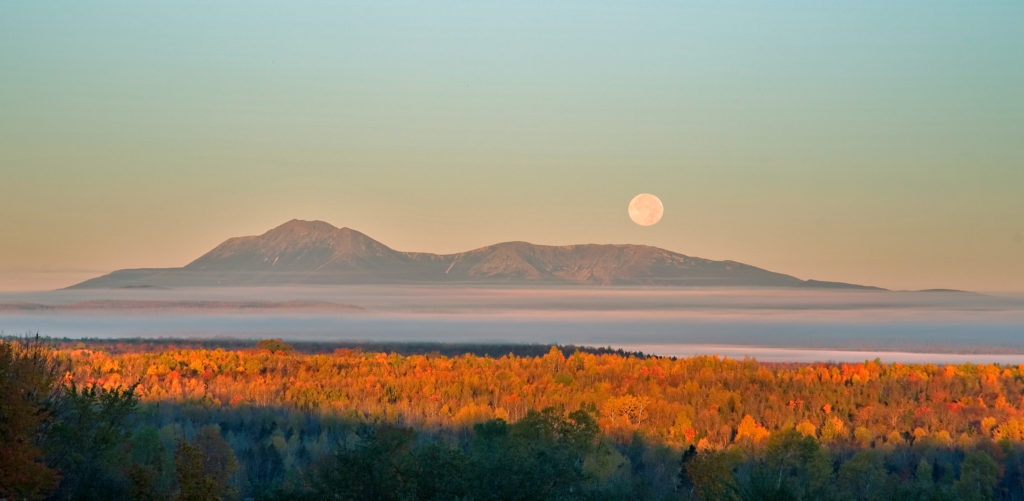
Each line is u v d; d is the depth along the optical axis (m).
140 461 65.88
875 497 96.81
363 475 57.75
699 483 99.44
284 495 58.97
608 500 68.12
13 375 54.41
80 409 58.47
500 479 60.19
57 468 55.34
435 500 56.78
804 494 76.50
